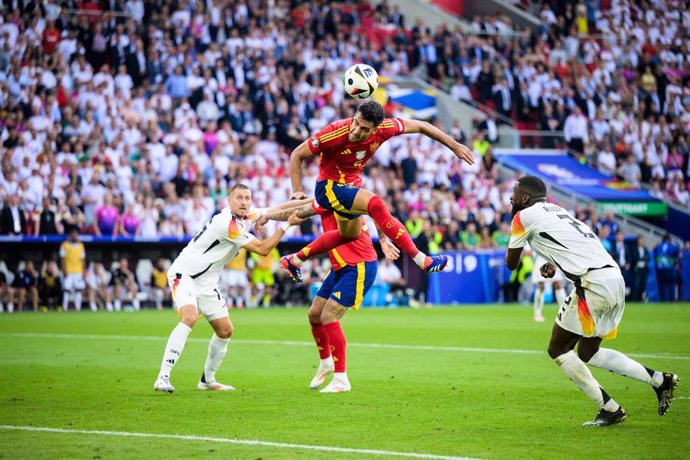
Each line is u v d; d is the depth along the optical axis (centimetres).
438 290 6250
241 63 6881
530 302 6438
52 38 6394
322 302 2323
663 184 7869
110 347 3338
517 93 8006
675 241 7125
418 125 2198
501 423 1825
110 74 6538
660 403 1789
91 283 5609
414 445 1605
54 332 3953
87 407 2023
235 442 1636
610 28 8956
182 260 2295
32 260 5644
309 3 7788
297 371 2698
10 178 5512
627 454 1528
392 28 8112
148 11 7012
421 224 6212
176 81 6606
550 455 1520
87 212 5697
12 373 2617
